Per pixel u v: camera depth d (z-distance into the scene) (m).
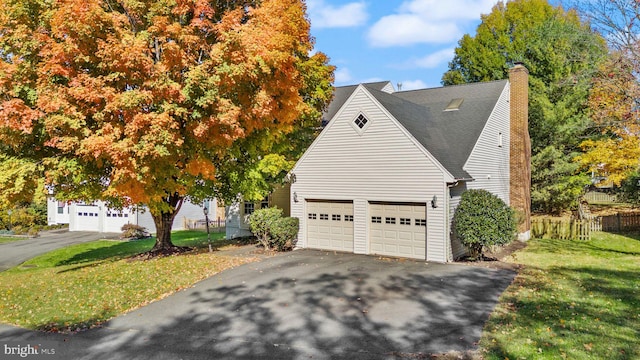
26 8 12.64
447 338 8.52
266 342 8.60
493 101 21.34
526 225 23.16
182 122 13.53
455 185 16.41
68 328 9.58
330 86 21.52
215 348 8.36
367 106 17.55
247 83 13.77
